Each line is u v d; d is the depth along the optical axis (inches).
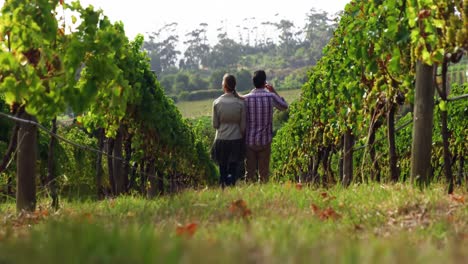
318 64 1019.9
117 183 986.7
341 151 921.5
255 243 183.6
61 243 174.2
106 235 182.7
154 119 1019.9
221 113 610.5
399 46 505.7
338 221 325.4
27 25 425.7
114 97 478.6
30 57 442.3
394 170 581.3
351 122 737.0
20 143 477.7
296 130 1238.9
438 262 159.0
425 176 456.1
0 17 427.2
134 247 166.4
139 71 1008.9
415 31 434.3
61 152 1678.2
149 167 1180.5
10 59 421.7
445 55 439.2
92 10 455.5
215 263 148.9
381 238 262.5
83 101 457.4
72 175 1902.1
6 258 162.4
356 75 657.6
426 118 454.9
